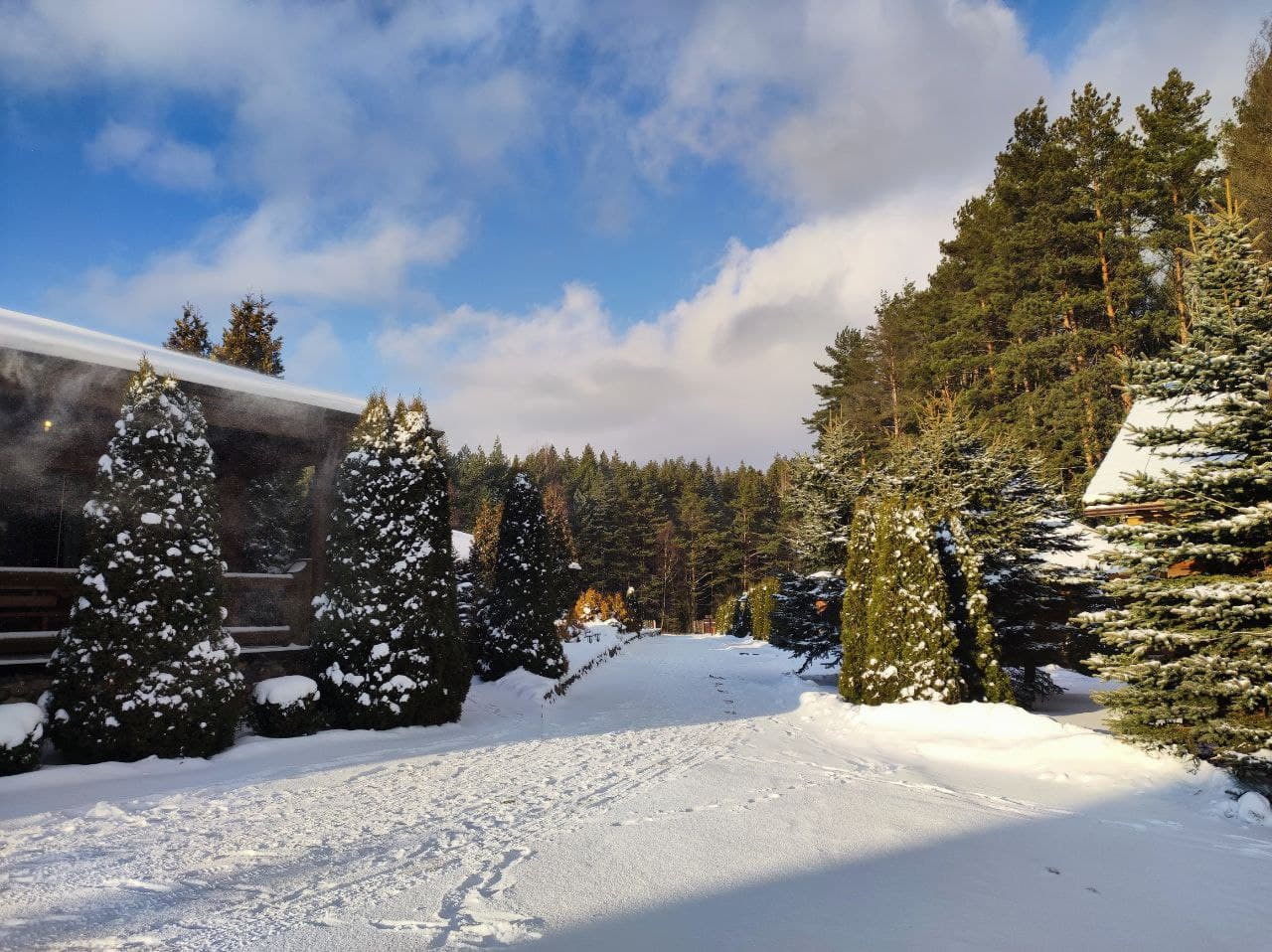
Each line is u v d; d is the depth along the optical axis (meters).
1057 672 18.75
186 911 3.72
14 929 3.49
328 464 11.58
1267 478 7.36
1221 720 7.23
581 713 12.58
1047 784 7.43
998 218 29.88
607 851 4.77
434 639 10.46
